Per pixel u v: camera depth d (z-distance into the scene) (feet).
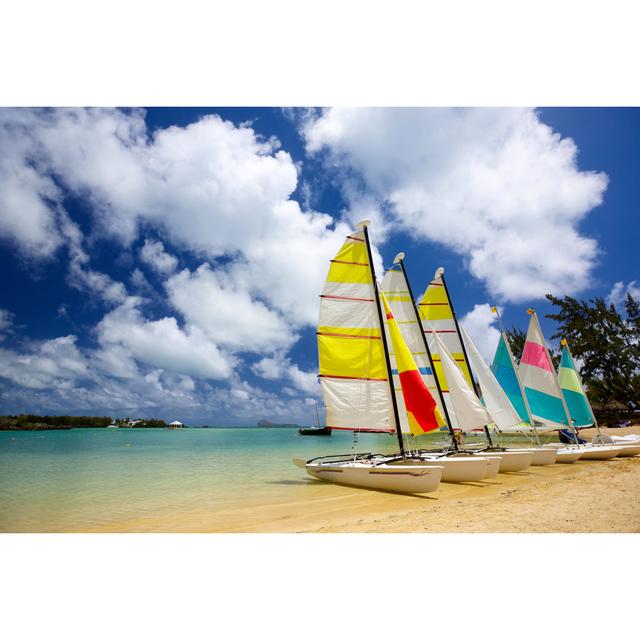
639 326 184.44
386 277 78.84
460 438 82.48
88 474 88.28
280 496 57.36
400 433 60.39
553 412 88.63
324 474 65.46
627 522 34.68
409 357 62.18
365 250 66.13
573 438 96.37
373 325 64.03
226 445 215.72
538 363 90.38
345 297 65.00
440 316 86.02
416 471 53.67
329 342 64.28
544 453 77.77
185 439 300.61
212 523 42.55
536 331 91.25
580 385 93.71
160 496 59.98
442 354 75.15
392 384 61.62
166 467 102.22
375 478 57.93
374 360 63.10
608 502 42.04
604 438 89.10
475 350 83.66
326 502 51.26
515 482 61.52
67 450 169.78
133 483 74.08
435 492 55.01
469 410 72.23
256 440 285.64
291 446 206.90
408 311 76.74
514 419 80.12
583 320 194.18
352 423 62.59
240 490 63.87
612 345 183.62
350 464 63.26
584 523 34.71
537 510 39.81
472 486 59.00
